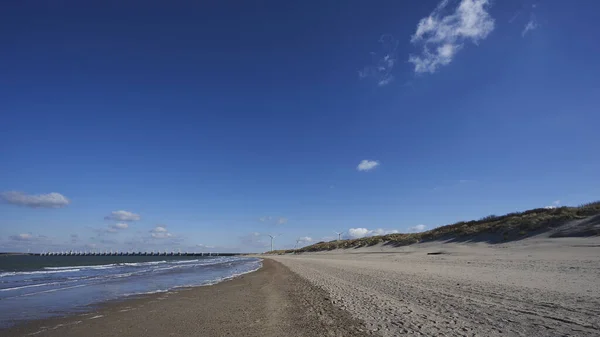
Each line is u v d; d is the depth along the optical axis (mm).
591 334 7480
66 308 14750
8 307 15094
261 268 45438
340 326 9594
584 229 34594
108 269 48094
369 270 27672
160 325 11109
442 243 53812
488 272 20094
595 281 14461
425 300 12453
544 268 20125
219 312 13141
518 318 9078
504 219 50375
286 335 9086
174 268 50438
